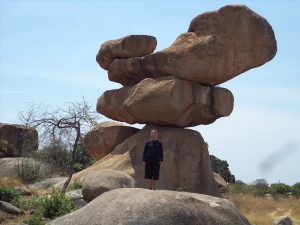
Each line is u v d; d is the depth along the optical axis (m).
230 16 18.34
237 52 18.31
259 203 27.38
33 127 16.72
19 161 25.00
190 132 19.09
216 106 18.80
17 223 12.80
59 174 24.06
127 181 15.58
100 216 7.89
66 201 14.06
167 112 18.39
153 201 7.97
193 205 8.11
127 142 19.88
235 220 8.27
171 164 18.41
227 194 26.72
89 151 21.81
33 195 17.53
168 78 18.55
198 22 18.94
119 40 20.47
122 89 20.12
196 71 18.31
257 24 18.36
